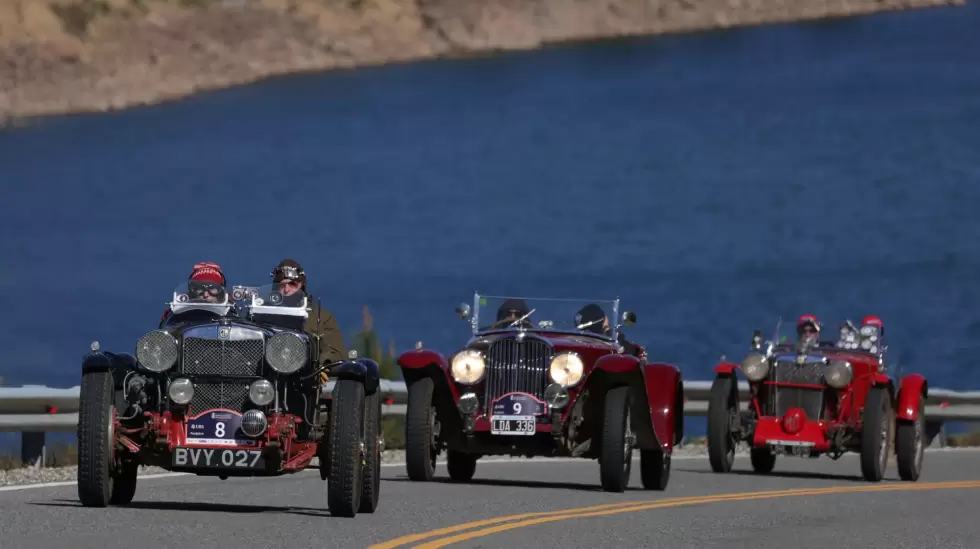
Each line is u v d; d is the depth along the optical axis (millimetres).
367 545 34094
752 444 64188
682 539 37594
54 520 36906
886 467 66125
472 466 57062
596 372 51969
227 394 39500
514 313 57531
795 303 196250
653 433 53531
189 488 48312
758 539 38062
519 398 53875
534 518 41719
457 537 36438
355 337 73750
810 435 63312
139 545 32844
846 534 39688
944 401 84812
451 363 54812
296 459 39531
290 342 39031
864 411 62219
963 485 59125
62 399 56000
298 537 35031
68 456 59250
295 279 43344
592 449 54438
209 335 39625
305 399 40062
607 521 41500
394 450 69938
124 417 39688
